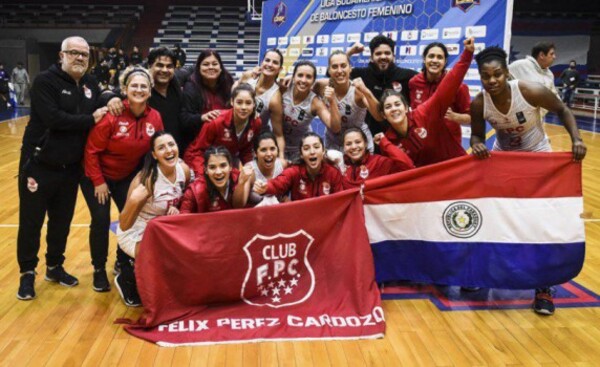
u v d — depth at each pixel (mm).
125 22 23141
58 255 3871
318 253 3482
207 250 3268
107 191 3629
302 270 3469
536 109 3451
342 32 7008
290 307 3346
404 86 4539
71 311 3451
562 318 3420
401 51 6188
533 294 3779
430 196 3617
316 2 7445
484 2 5410
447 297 3727
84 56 3434
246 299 3395
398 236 3674
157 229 3182
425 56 4211
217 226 3295
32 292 3627
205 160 3379
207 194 3469
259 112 4336
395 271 3709
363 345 3053
